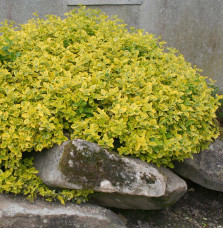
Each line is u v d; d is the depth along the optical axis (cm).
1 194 236
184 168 294
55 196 238
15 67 265
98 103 255
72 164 220
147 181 225
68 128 251
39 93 245
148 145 237
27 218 218
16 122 233
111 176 223
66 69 276
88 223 229
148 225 290
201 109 263
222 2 445
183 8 472
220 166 284
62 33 312
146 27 515
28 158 261
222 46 458
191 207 321
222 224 302
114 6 512
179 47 489
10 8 494
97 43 301
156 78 273
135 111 237
